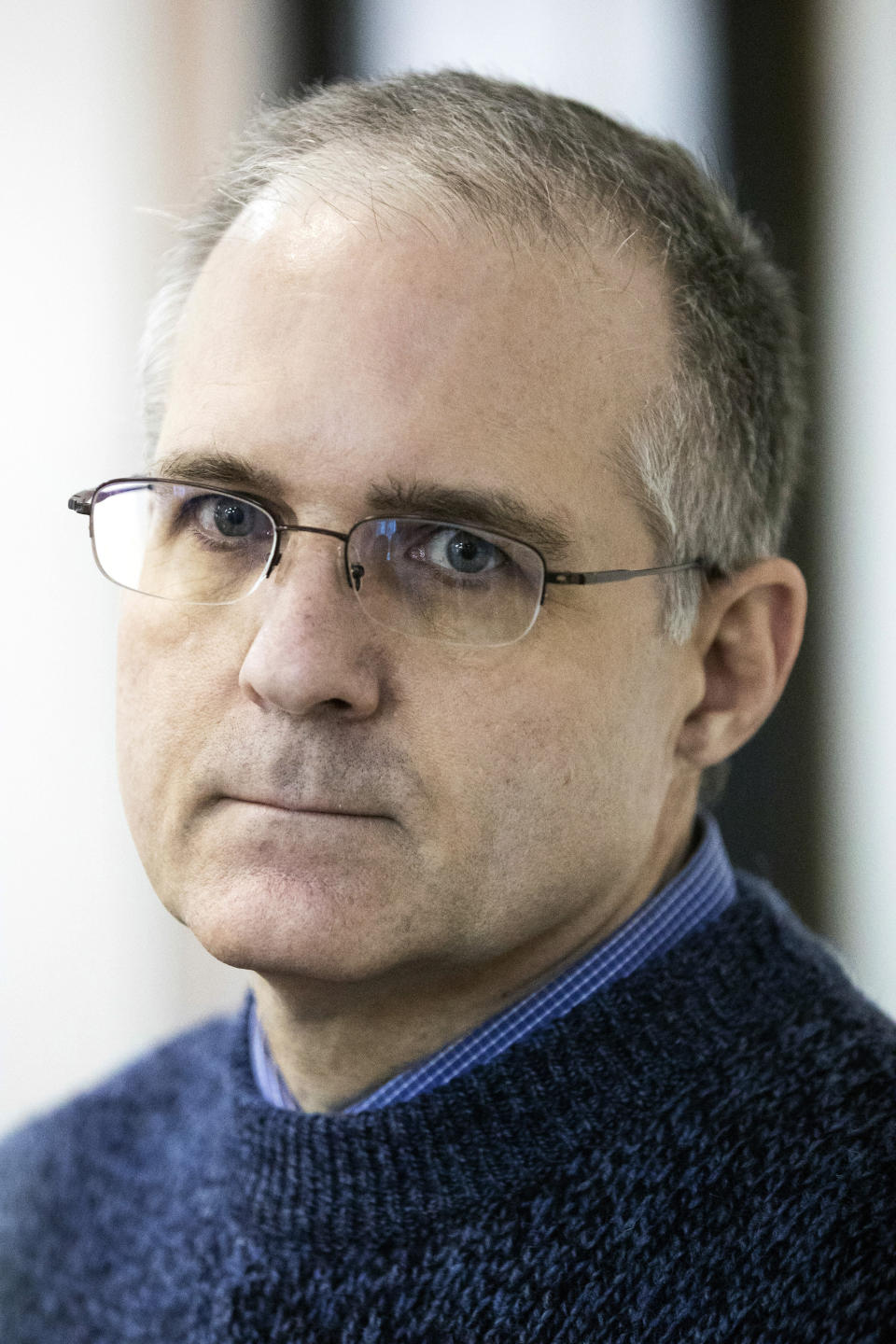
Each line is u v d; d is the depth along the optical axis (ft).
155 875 5.25
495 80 5.71
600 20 10.75
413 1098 5.16
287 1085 5.99
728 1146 4.80
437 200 4.86
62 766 11.97
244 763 4.80
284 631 4.62
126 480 5.39
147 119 11.80
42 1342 6.36
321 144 5.29
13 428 11.84
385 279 4.74
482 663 4.74
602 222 5.12
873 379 10.18
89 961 11.92
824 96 10.25
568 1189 4.85
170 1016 12.03
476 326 4.71
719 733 5.81
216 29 11.67
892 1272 4.44
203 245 5.69
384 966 4.75
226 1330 5.21
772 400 6.12
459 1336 4.77
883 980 10.18
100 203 11.82
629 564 5.09
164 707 5.08
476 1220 4.90
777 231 10.33
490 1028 5.34
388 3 11.34
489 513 4.70
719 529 5.62
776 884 10.48
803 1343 4.42
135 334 11.71
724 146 10.44
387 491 4.65
